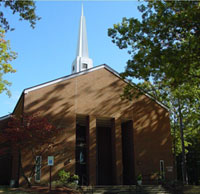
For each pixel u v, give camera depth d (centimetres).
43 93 2286
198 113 2870
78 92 2439
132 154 2531
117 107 2562
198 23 1441
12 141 1911
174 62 1491
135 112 2633
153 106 2745
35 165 1944
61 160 2191
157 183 2467
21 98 2378
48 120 2139
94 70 2586
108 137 2891
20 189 1798
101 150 2814
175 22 1469
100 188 2064
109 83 2609
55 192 1744
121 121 2691
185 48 1488
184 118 3241
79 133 2770
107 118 2544
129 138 2631
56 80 2375
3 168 2409
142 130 2612
